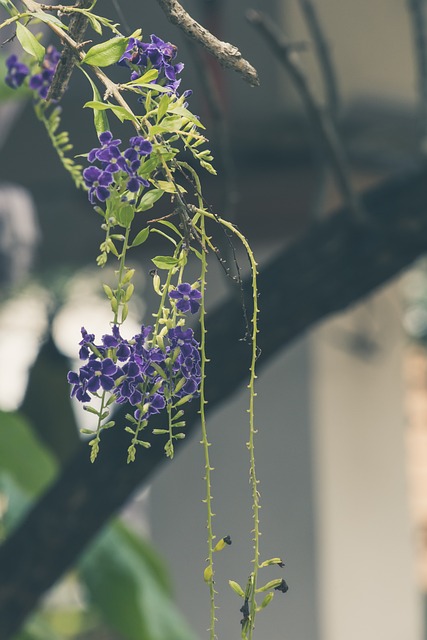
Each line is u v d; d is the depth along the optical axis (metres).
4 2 0.92
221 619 5.62
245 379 2.01
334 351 5.51
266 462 5.50
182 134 0.84
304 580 5.43
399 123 4.75
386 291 5.86
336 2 4.66
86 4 0.91
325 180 2.57
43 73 1.24
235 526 5.59
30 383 3.25
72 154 3.88
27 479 2.54
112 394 0.85
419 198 1.97
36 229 4.34
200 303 0.86
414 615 6.10
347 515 5.55
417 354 9.56
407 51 4.95
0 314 8.56
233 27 4.45
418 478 8.64
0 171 4.21
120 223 0.85
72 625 5.79
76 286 8.48
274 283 2.00
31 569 2.06
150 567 2.56
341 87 4.66
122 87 0.84
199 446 5.65
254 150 4.15
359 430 5.67
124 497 2.00
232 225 0.88
